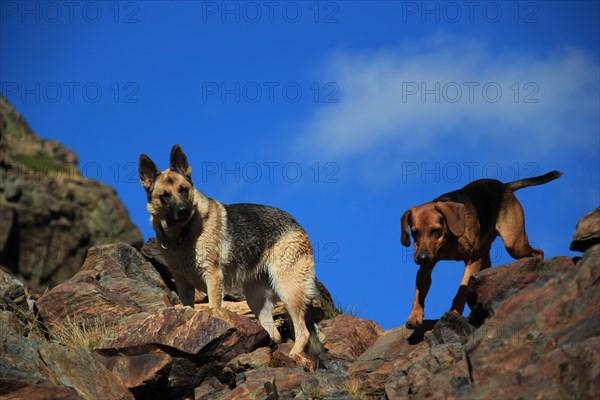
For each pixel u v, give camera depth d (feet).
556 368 25.07
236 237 40.14
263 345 37.52
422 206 36.09
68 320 40.55
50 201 138.51
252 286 42.63
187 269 39.70
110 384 33.63
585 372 23.93
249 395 32.12
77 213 142.72
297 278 41.11
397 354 35.12
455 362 30.01
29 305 43.19
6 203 131.95
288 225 41.93
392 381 30.91
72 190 146.82
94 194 149.89
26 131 165.27
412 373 30.53
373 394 31.81
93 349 36.83
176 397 35.37
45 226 136.15
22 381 30.32
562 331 27.27
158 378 34.55
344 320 44.83
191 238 39.09
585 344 24.81
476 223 36.91
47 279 132.67
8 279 42.63
